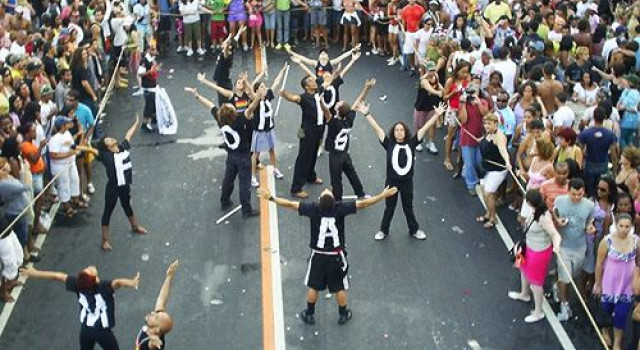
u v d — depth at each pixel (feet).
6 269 42.98
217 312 43.52
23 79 55.16
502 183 52.06
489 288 45.21
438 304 43.91
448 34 67.56
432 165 58.95
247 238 50.26
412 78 74.02
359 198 53.52
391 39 76.69
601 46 69.15
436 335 41.55
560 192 42.83
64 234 50.88
